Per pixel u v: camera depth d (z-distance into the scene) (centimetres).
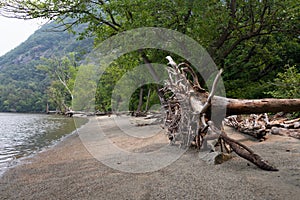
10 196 316
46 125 1958
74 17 1128
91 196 289
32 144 885
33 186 350
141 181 331
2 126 1931
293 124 621
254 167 355
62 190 320
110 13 1130
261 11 1143
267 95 1129
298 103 469
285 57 1327
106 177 361
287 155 402
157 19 1016
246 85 1240
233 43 1229
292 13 1030
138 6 1021
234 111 484
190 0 970
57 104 5334
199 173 345
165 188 297
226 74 1310
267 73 1361
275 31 1191
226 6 1112
